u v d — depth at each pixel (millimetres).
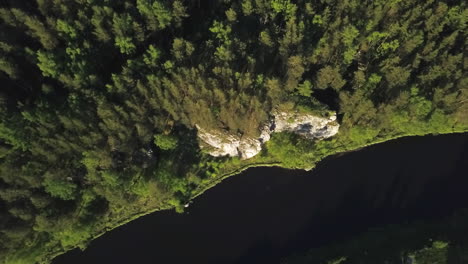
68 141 89438
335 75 94875
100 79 92438
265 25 99812
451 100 95562
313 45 96938
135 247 101625
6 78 90750
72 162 93875
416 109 96938
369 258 95500
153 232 102188
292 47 94812
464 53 96750
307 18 96938
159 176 97750
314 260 97688
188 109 96312
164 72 93125
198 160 103188
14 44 89688
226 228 103000
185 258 101875
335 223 102438
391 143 105875
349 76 100688
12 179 87750
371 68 100188
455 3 98562
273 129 102375
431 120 98812
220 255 101938
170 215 102688
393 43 96000
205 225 103000
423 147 105875
